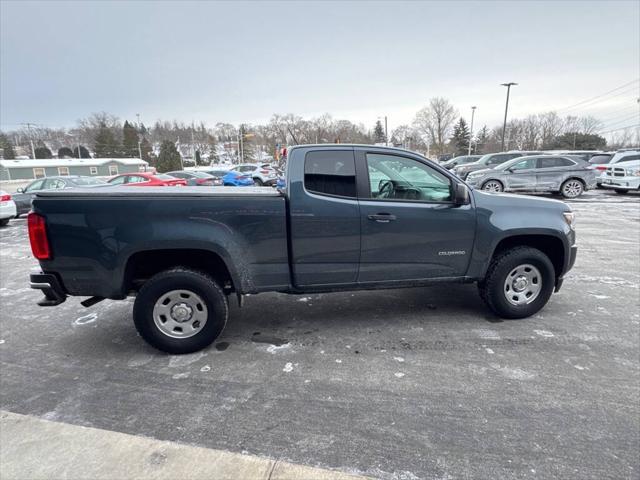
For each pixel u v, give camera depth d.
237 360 3.28
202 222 3.20
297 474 2.01
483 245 3.78
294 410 2.60
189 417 2.55
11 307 4.66
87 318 4.28
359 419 2.49
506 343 3.49
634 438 2.29
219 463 2.09
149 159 84.88
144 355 3.41
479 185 14.23
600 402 2.63
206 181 18.31
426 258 3.69
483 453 2.19
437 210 3.62
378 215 3.49
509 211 3.81
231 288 3.70
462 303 4.48
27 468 2.08
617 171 15.21
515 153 18.56
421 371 3.05
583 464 2.10
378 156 3.59
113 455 2.16
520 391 2.77
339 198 3.45
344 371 3.07
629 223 9.63
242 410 2.61
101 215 3.09
